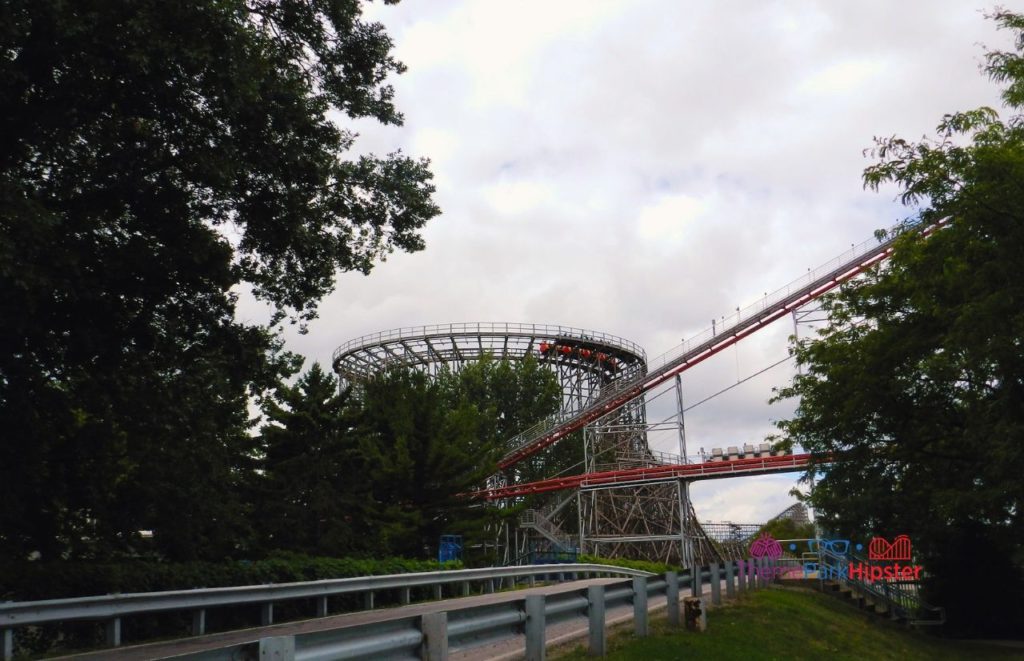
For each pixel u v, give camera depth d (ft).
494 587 97.76
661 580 49.11
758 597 76.07
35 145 60.85
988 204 48.24
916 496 85.61
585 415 239.30
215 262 67.97
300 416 132.46
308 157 71.26
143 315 68.80
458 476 161.48
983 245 50.26
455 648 25.49
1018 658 75.25
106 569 53.52
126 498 87.61
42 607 39.83
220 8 54.75
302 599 67.77
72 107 60.08
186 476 93.09
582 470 322.14
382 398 172.76
